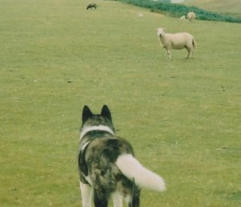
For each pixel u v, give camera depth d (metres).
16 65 36.28
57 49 41.97
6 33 47.22
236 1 119.31
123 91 30.12
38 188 16.30
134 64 37.84
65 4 66.62
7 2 65.50
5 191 16.02
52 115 25.20
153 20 59.25
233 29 56.41
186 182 16.91
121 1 73.19
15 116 24.94
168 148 20.67
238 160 19.36
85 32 49.47
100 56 40.25
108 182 11.00
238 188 16.47
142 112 26.05
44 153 19.72
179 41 39.78
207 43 47.44
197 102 28.22
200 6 120.81
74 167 18.17
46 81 32.03
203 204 15.14
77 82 31.97
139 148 20.56
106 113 13.40
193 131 23.12
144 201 15.27
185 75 34.72
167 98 28.89
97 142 11.62
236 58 41.47
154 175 10.21
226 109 27.00
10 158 19.08
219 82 33.06
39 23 52.56
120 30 51.44
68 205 14.99
